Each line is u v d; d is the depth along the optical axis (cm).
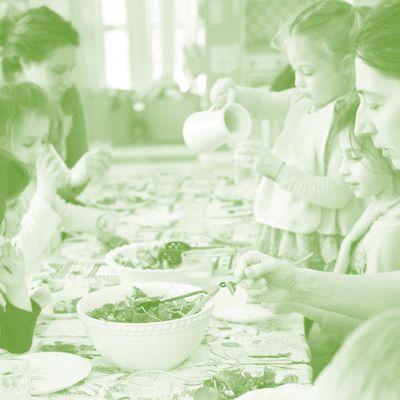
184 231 282
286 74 312
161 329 154
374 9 151
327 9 222
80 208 282
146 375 143
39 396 149
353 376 71
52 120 295
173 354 158
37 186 238
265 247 254
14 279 173
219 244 262
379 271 188
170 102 800
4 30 292
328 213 240
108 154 303
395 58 142
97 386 154
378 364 70
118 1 775
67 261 246
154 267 211
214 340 178
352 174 195
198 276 207
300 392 123
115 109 792
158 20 782
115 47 785
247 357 168
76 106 332
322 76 227
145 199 337
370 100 150
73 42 287
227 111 238
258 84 743
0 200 200
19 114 226
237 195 340
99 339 159
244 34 739
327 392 73
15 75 286
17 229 228
